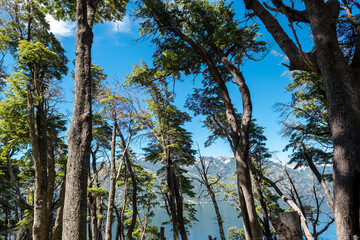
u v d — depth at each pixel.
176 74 11.82
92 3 5.43
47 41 16.47
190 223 23.08
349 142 4.88
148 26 10.84
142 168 24.25
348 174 4.72
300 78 13.54
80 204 3.56
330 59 5.56
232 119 8.05
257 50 10.16
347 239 4.41
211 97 15.02
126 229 24.91
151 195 23.94
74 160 3.77
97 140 17.62
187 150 19.80
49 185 14.08
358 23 5.84
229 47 9.95
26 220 16.66
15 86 13.23
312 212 16.45
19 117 13.66
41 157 13.43
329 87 5.48
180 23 11.08
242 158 6.87
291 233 3.39
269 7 7.48
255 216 6.20
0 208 21.56
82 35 4.64
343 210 4.63
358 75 5.77
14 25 14.89
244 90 7.79
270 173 18.05
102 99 13.54
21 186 22.56
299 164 15.25
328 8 6.11
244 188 6.51
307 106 14.38
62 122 17.80
